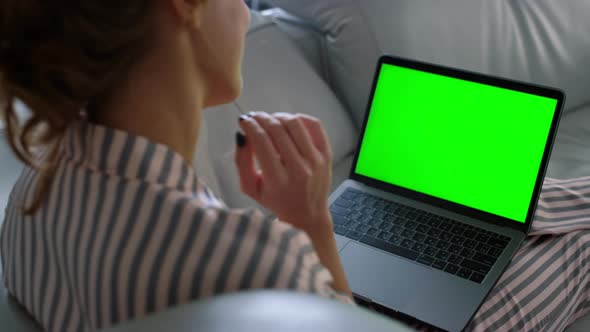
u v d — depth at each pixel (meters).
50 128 0.53
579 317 1.12
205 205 0.51
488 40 1.54
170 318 0.37
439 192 1.13
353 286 0.98
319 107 1.38
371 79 1.48
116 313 0.51
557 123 1.06
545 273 1.06
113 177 0.52
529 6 1.59
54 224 0.56
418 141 1.15
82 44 0.47
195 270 0.49
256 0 1.59
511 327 0.98
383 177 1.17
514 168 1.08
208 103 0.62
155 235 0.50
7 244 0.67
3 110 0.54
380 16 1.45
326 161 0.68
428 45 1.47
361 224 1.10
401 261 1.02
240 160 0.68
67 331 0.58
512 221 1.08
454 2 1.51
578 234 1.13
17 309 0.74
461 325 0.92
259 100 1.29
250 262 0.49
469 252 1.03
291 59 1.40
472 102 1.12
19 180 0.67
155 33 0.52
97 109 0.53
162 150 0.53
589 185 1.22
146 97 0.53
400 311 0.94
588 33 1.63
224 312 0.37
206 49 0.57
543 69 1.60
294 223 0.69
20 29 0.47
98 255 0.51
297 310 0.37
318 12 1.49
